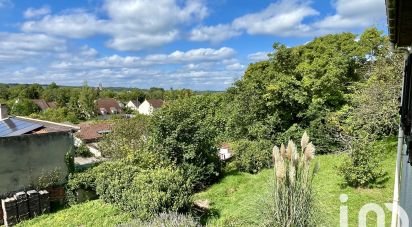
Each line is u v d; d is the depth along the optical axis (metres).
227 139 19.89
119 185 9.99
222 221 8.44
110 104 63.16
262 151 14.25
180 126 12.91
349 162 9.30
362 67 16.30
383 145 11.41
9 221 9.80
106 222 8.98
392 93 11.43
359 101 12.91
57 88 65.00
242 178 12.85
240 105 19.58
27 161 11.19
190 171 12.55
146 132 16.36
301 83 16.84
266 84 18.12
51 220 9.82
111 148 16.16
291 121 17.56
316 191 5.80
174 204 8.73
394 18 3.13
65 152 12.15
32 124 13.44
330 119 14.86
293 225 5.27
